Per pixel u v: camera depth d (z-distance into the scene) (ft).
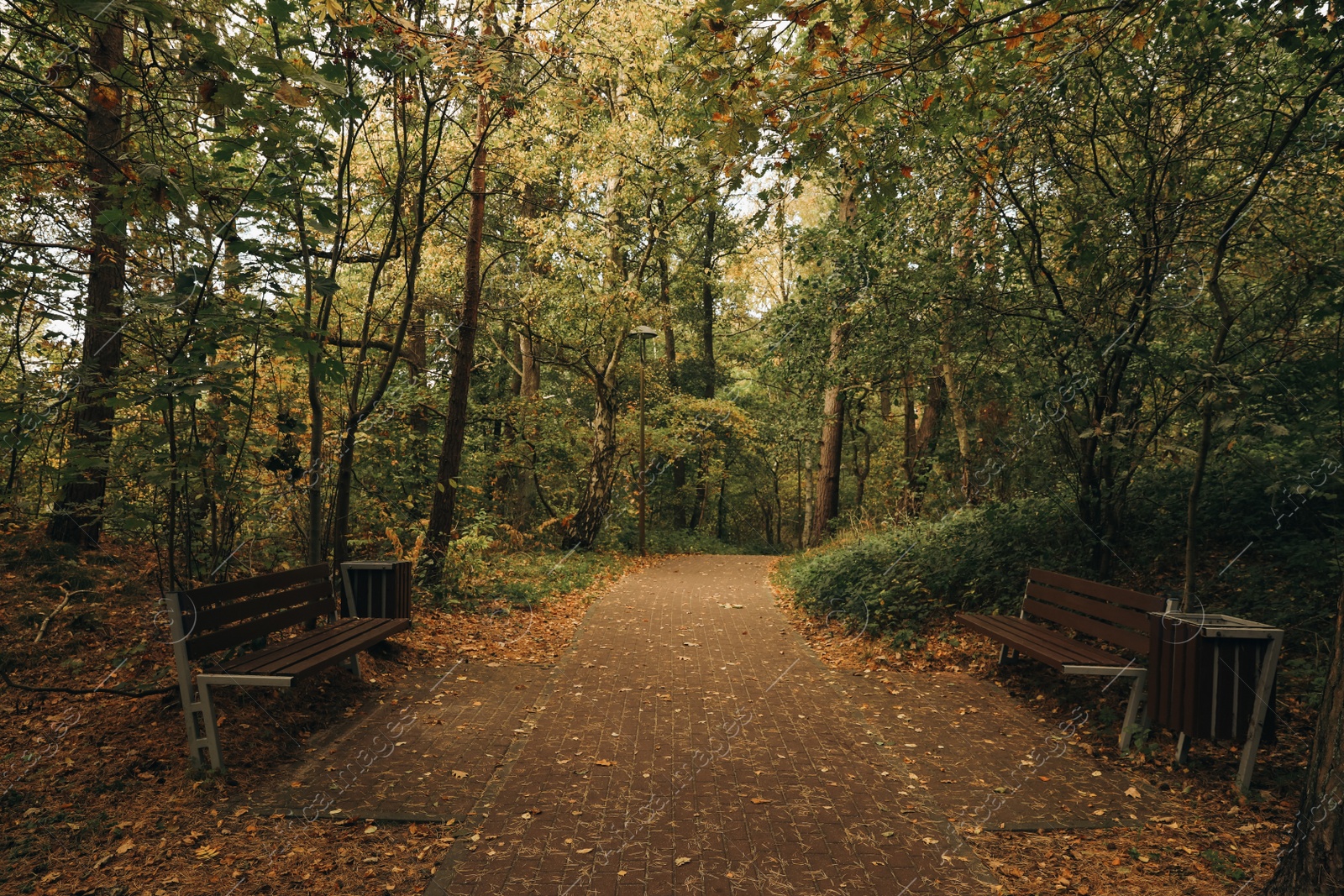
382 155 30.76
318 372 14.90
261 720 15.69
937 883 10.42
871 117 15.23
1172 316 21.74
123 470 18.04
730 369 100.89
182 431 17.65
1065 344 22.56
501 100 25.43
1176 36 19.10
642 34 37.01
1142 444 22.36
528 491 64.54
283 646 16.44
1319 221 20.22
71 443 17.83
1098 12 15.46
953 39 13.66
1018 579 25.62
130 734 14.43
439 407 45.75
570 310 52.19
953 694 19.94
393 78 21.04
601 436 58.59
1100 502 23.75
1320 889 8.66
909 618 26.61
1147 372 21.85
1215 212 20.74
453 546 33.32
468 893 10.11
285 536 26.53
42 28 13.25
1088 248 21.38
